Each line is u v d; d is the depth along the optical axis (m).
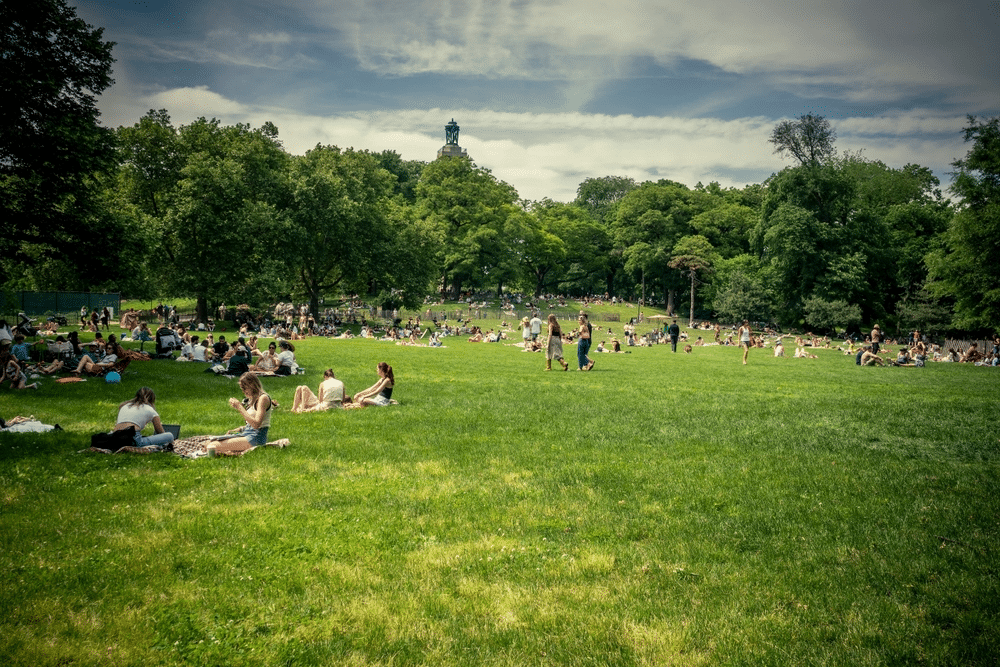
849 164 94.81
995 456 10.84
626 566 6.51
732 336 65.31
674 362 31.81
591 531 7.43
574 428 13.11
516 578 6.23
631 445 11.66
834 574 6.30
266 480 9.16
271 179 61.69
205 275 53.34
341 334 57.84
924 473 9.77
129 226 26.89
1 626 5.10
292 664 4.83
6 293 36.31
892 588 5.99
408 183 141.75
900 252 82.25
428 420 13.91
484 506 8.24
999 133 48.59
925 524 7.60
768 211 86.94
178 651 4.95
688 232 117.31
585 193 157.62
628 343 55.53
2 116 20.41
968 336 78.06
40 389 17.42
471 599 5.80
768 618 5.48
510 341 54.16
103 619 5.29
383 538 7.14
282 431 12.56
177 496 8.35
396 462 10.33
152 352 28.00
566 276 132.75
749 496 8.68
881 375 26.64
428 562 6.54
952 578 6.14
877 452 11.16
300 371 23.25
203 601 5.68
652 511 8.10
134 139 55.97
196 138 59.72
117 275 26.19
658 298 130.12
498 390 18.88
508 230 110.00
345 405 15.70
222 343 26.73
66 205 25.25
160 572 6.16
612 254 121.56
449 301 111.06
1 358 17.67
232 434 11.41
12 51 20.75
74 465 9.55
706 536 7.28
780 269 82.81
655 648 5.03
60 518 7.39
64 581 5.89
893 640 5.11
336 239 65.25
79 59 22.50
